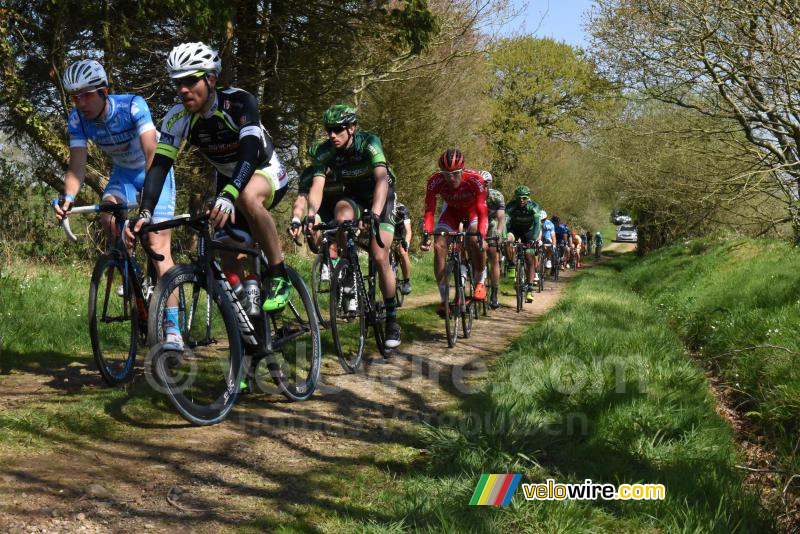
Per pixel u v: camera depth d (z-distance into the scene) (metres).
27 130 10.29
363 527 2.29
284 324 3.99
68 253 9.92
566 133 36.38
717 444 3.29
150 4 9.65
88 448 2.95
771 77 10.59
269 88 12.55
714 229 17.41
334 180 5.93
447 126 20.03
